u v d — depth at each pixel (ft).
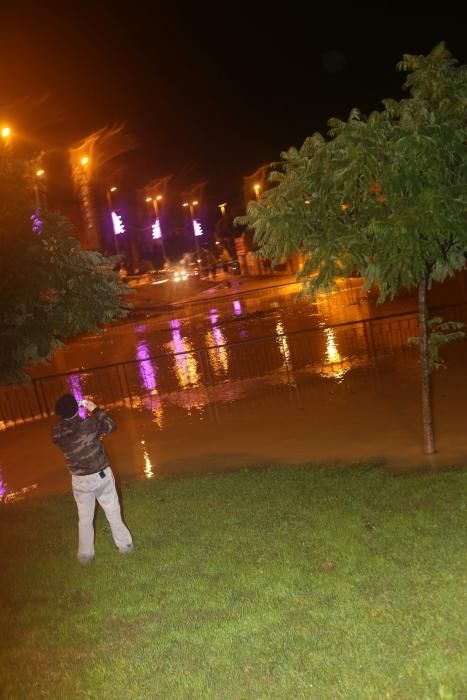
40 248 28.35
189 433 40.27
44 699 14.99
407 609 16.16
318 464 30.45
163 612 18.21
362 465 28.99
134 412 48.19
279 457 32.76
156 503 27.53
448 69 25.16
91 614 18.75
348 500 24.47
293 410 41.39
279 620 16.70
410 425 34.24
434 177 23.54
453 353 49.44
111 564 22.09
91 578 21.17
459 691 13.08
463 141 24.25
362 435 33.96
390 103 25.35
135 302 138.31
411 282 26.81
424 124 23.68
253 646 15.75
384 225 23.21
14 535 26.71
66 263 29.30
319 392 44.75
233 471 31.42
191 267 208.03
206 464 33.65
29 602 20.25
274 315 96.63
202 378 55.06
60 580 21.45
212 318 104.78
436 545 19.35
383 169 23.53
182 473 32.40
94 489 22.16
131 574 21.03
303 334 70.28
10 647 17.61
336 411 39.42
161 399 51.01
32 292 28.32
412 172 23.41
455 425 32.91
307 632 15.93
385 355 52.75
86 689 15.11
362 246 24.45
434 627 15.20
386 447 31.48
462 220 23.47
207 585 19.31
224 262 196.85
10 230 27.86
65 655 16.80
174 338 89.30
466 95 24.64
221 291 151.84
